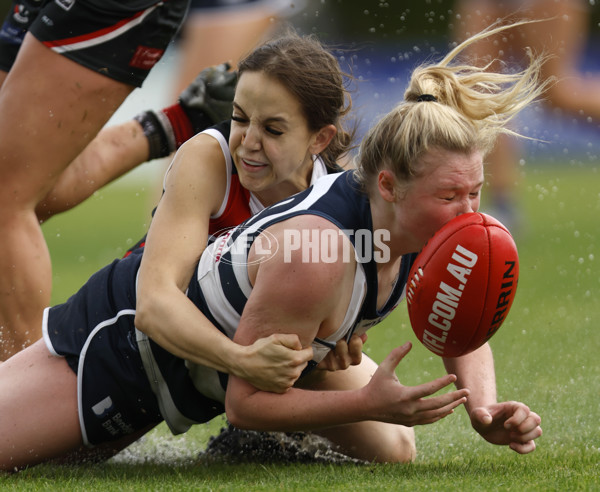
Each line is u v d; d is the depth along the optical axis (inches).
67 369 369.1
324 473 341.4
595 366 546.3
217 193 369.7
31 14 520.7
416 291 313.4
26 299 479.2
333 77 366.0
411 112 315.3
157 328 342.0
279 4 778.2
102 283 376.8
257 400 330.0
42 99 475.8
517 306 754.8
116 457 409.7
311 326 322.3
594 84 1024.2
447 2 2297.0
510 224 1087.6
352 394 321.1
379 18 2258.9
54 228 1275.8
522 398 475.8
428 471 339.6
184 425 374.0
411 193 314.3
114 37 480.7
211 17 761.6
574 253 1011.9
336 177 341.1
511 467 342.6
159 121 564.4
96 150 548.7
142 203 1600.6
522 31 991.6
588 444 388.2
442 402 313.7
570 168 1892.2
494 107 332.5
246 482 328.5
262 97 350.6
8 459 365.1
